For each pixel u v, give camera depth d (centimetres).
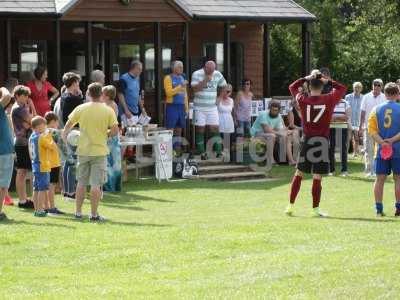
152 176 2848
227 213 2123
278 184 2744
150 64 3500
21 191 2095
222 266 1457
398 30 4875
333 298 1251
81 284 1355
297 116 3183
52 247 1608
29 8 2866
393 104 1989
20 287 1341
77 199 1947
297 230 1762
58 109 2252
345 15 5659
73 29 3350
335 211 2123
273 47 4538
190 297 1258
